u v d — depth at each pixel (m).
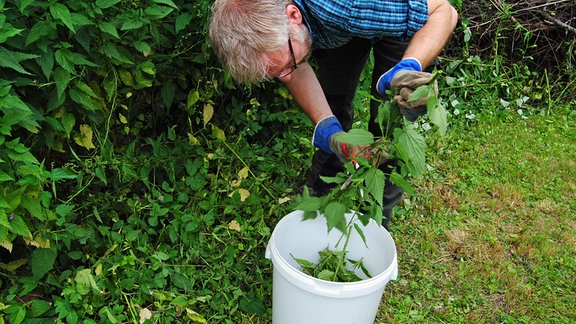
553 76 4.69
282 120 3.10
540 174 3.71
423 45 2.10
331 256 2.35
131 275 2.37
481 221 3.28
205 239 2.63
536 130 4.23
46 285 2.28
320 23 2.08
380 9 2.03
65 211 2.16
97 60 2.29
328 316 2.09
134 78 2.53
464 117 4.22
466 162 3.72
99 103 2.33
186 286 2.43
